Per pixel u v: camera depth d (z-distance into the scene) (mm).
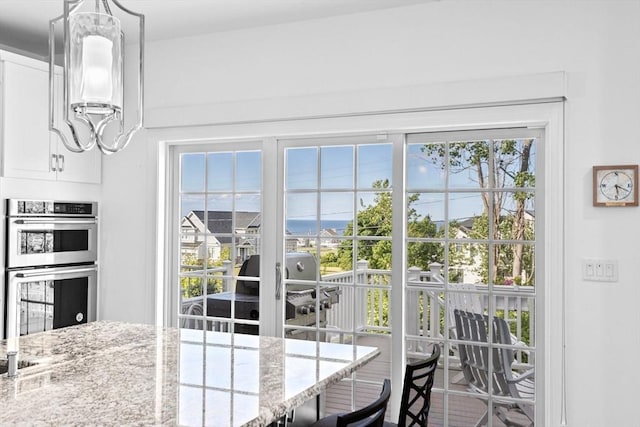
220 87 3686
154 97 3900
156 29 3619
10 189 3445
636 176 2686
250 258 3736
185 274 3934
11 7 3248
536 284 3006
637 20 2723
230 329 3783
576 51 2828
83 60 1657
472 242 3164
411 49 3174
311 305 3531
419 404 3273
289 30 3482
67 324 3797
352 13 3311
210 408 1553
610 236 2748
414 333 3297
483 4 3020
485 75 3010
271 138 3621
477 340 3143
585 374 2781
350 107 3277
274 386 1764
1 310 3367
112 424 1421
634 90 2723
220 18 3404
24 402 1579
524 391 3023
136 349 2230
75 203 3857
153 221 3906
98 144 1771
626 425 2703
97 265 4055
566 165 2838
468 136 3184
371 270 3381
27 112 3520
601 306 2758
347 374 1991
